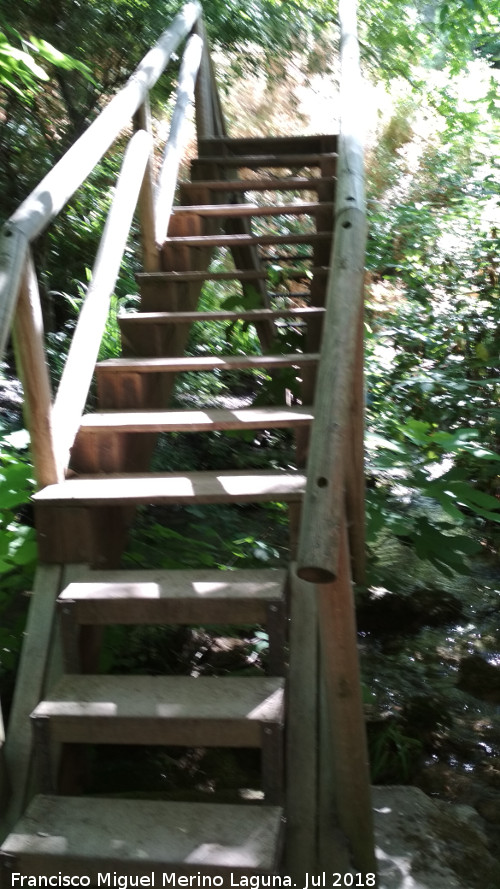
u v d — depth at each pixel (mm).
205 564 3494
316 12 6836
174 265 3650
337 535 1510
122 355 3246
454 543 3096
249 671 3195
